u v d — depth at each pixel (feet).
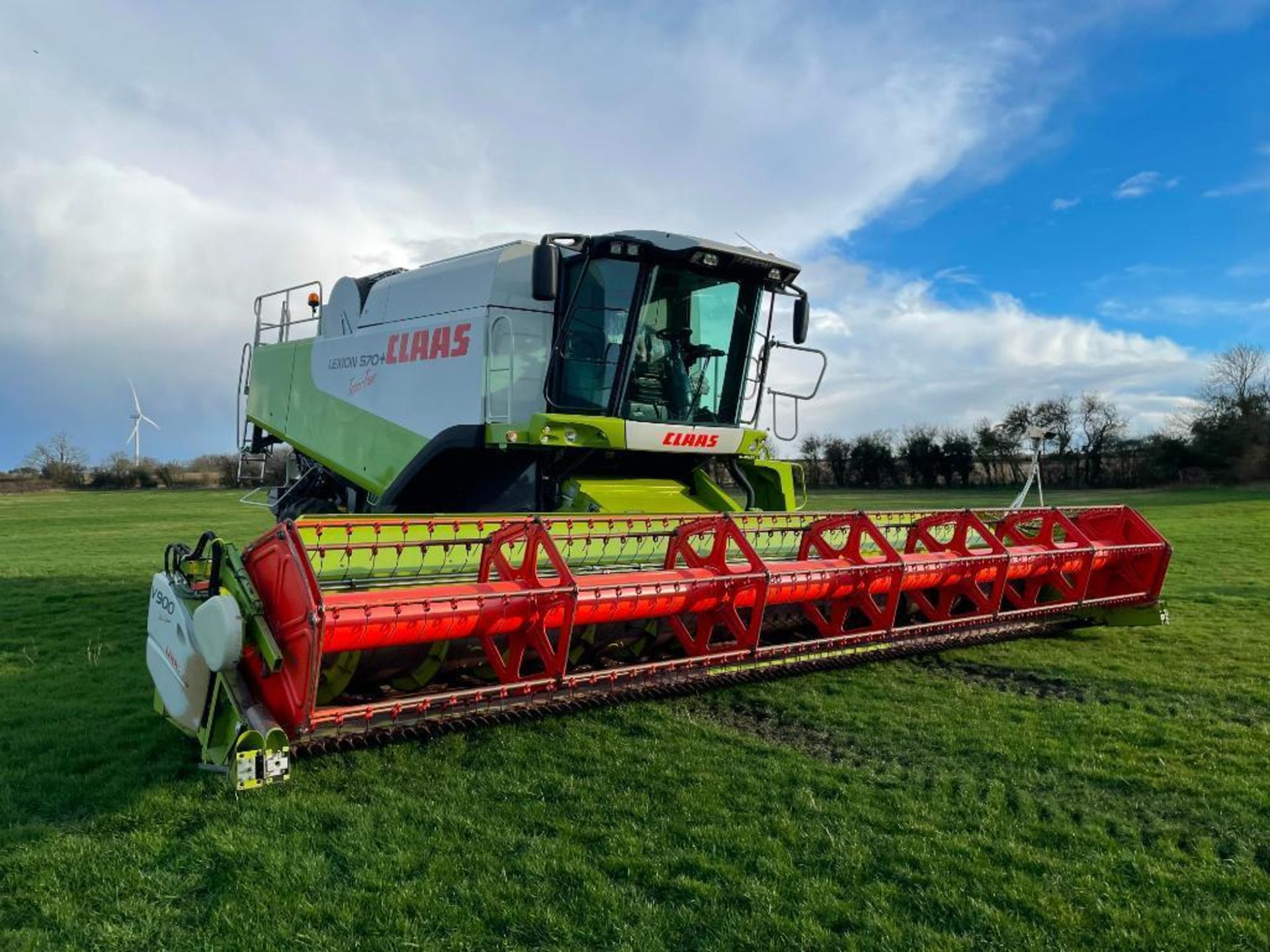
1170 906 11.97
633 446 26.81
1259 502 124.36
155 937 11.14
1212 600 39.37
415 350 29.58
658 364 28.58
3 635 32.50
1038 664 26.35
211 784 15.97
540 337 27.91
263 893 12.09
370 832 14.07
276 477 40.98
